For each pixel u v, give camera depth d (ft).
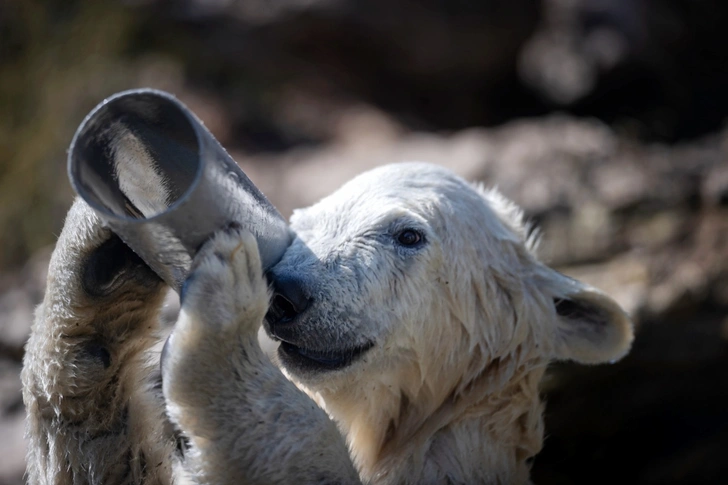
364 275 34.32
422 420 38.81
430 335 37.06
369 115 105.50
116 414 31.63
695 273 64.64
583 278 66.39
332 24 109.60
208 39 107.45
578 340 40.83
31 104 98.53
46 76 100.58
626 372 63.41
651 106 110.11
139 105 22.40
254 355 26.55
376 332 34.40
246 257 24.63
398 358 36.45
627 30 112.37
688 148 84.12
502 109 122.01
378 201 36.55
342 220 35.94
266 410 26.86
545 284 40.60
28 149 94.12
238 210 25.05
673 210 70.44
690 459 67.26
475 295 38.34
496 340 38.88
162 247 23.94
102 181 22.49
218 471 26.78
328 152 93.35
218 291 24.35
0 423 63.67
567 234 69.46
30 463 33.71
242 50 107.45
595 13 115.75
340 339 33.45
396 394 38.14
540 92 118.32
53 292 29.99
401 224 36.04
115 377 31.30
